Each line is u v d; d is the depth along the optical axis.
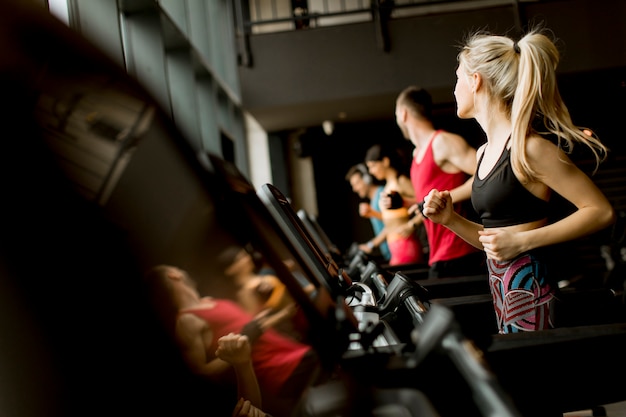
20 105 0.79
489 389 0.89
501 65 1.98
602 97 9.82
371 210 6.20
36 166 0.81
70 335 0.87
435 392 1.00
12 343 0.89
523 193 1.96
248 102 8.34
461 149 3.43
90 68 0.82
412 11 10.20
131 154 0.84
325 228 11.45
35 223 0.82
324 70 8.24
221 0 8.49
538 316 1.94
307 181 11.48
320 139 11.34
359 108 9.38
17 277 0.85
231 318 1.01
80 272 0.84
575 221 1.88
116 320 0.87
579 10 7.98
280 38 8.31
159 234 0.88
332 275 1.66
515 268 1.94
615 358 1.37
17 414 0.92
